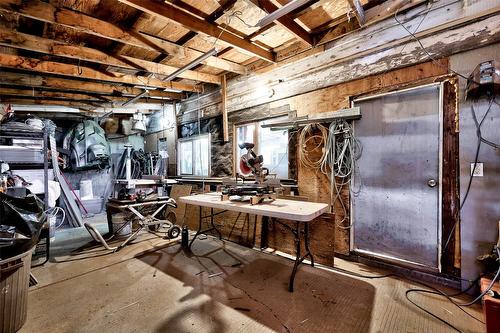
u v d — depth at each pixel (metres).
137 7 2.24
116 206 3.65
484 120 2.13
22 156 3.99
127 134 7.39
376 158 2.82
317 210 2.20
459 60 2.26
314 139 3.31
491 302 1.52
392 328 1.76
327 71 3.22
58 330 1.75
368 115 2.88
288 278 2.54
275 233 3.39
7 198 2.18
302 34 3.00
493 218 2.10
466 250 2.24
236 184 2.88
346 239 3.06
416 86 2.51
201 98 5.25
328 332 1.73
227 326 1.80
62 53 3.07
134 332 1.73
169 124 6.22
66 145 6.10
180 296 2.20
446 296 2.17
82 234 4.23
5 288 1.62
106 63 3.45
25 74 3.95
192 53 3.47
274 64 3.76
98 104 5.59
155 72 3.94
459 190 2.27
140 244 3.64
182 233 3.53
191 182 5.36
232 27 2.96
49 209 4.17
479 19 2.16
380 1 2.49
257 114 4.13
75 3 2.37
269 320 1.86
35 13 2.24
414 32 2.49
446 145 2.35
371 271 2.71
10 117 4.17
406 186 2.61
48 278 2.55
